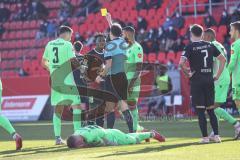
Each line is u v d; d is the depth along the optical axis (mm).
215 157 17312
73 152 20438
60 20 65688
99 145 23094
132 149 20859
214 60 26625
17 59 64375
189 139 26000
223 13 56469
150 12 62062
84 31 63969
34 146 24484
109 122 25984
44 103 51281
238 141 23609
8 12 68188
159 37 56656
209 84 23000
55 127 25609
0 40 66688
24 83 52375
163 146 21828
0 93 23984
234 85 25734
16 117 52188
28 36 66000
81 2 66375
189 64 23344
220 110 25922
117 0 64875
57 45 26000
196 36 23188
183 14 61750
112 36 25188
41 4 67312
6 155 20453
